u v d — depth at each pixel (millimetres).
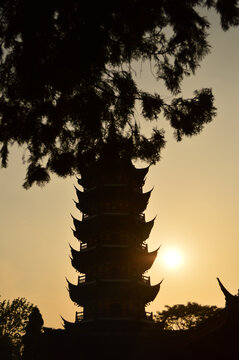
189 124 10594
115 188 44312
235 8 8812
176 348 33938
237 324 18094
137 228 44781
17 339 56781
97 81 10250
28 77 8898
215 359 19797
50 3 8227
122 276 42094
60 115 10273
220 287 19094
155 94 10609
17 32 8578
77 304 44250
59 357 36688
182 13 8805
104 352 36219
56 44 8664
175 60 10336
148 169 45750
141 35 9391
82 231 45656
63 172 11172
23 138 10109
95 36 8516
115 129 11000
